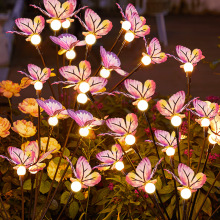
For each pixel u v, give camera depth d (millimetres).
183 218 1838
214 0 14023
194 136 2623
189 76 1925
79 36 7914
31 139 2863
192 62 1923
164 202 2266
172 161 1910
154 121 2869
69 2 2029
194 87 6605
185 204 1804
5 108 2906
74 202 2221
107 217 2168
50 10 1965
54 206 2256
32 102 2262
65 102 2861
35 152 1889
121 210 2240
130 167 2432
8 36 8055
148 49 1920
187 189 1763
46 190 2232
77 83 1767
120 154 1783
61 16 1977
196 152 2418
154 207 2199
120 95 3508
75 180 1764
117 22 11836
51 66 7676
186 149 2387
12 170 2441
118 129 1772
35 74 1880
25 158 1779
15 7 9234
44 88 6023
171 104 1778
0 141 2518
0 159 2434
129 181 1765
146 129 2611
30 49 8438
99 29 1907
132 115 1757
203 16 13820
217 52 8883
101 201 2275
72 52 1942
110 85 6176
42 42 6750
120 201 2180
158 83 6812
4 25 7824
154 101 3266
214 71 7266
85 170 1743
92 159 2525
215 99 2939
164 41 9352
